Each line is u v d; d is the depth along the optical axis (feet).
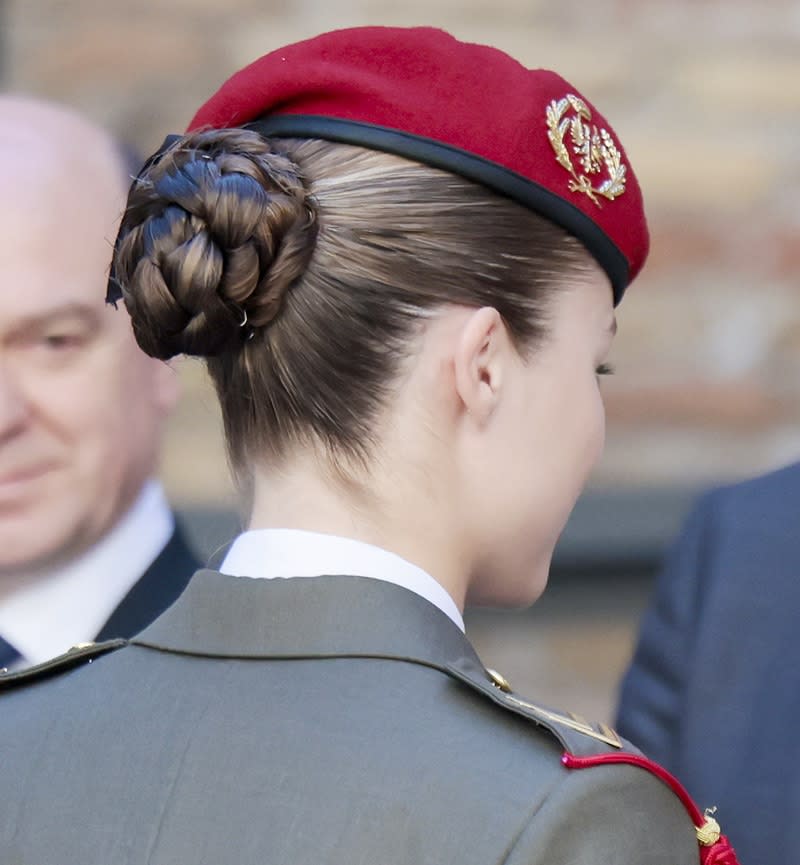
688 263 29.94
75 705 8.86
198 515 27.02
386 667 8.29
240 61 28.76
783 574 15.08
